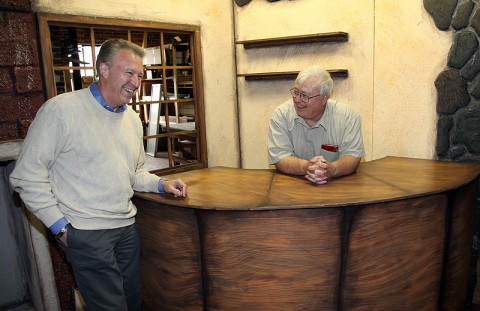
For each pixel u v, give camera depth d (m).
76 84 2.95
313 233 1.71
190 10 3.07
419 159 2.48
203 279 1.84
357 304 1.82
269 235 1.72
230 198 1.78
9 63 2.06
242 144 3.59
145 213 1.94
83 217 1.62
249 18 3.30
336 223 1.71
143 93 5.42
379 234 1.76
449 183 1.88
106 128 1.67
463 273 2.13
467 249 2.13
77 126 1.58
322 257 1.74
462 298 2.19
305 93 2.04
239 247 1.75
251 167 3.57
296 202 1.69
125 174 1.73
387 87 2.71
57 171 1.60
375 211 1.73
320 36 2.86
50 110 1.55
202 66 3.22
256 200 1.74
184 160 3.47
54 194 1.59
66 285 2.46
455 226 1.97
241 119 3.55
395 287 1.85
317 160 2.01
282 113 2.28
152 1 2.83
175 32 3.06
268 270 1.75
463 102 2.39
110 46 1.61
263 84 3.33
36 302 2.46
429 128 2.58
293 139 2.29
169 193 1.88
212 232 1.76
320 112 2.15
